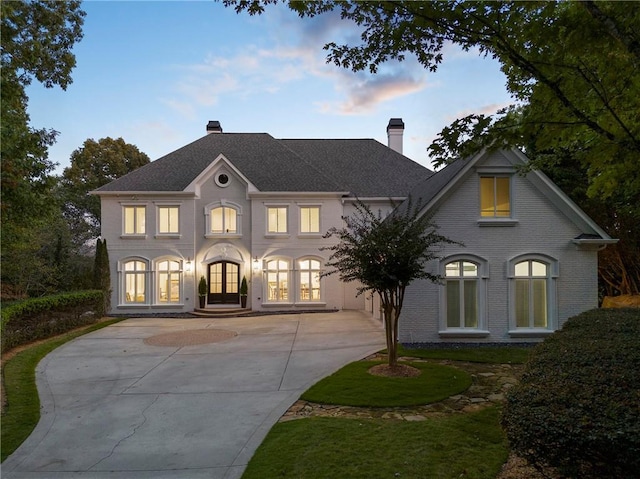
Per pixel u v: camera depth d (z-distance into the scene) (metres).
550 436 3.42
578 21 4.33
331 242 21.84
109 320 19.05
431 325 13.15
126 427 6.83
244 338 14.55
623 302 16.72
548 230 13.21
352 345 13.05
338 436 6.06
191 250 21.44
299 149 26.75
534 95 5.34
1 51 12.44
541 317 13.25
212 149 24.58
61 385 9.21
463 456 5.34
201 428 6.73
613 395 3.85
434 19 5.03
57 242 25.39
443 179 14.76
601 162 5.71
